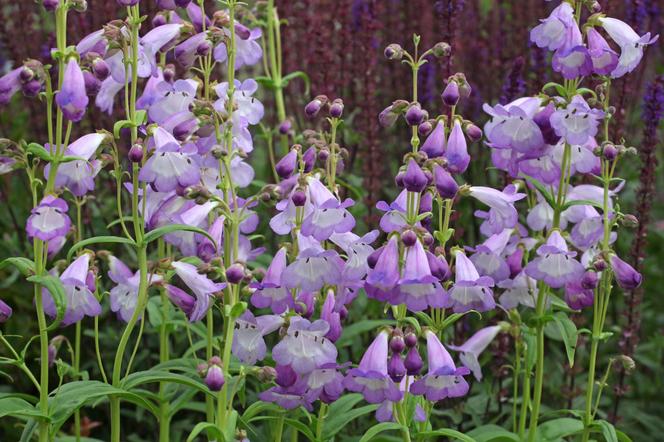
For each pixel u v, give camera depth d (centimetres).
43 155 78
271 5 106
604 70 84
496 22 122
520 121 83
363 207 105
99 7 107
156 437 99
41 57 108
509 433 88
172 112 85
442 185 78
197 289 80
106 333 103
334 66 108
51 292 77
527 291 90
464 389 79
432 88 110
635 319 97
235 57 85
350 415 87
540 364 88
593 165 87
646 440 103
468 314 100
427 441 90
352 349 101
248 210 88
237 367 85
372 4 109
